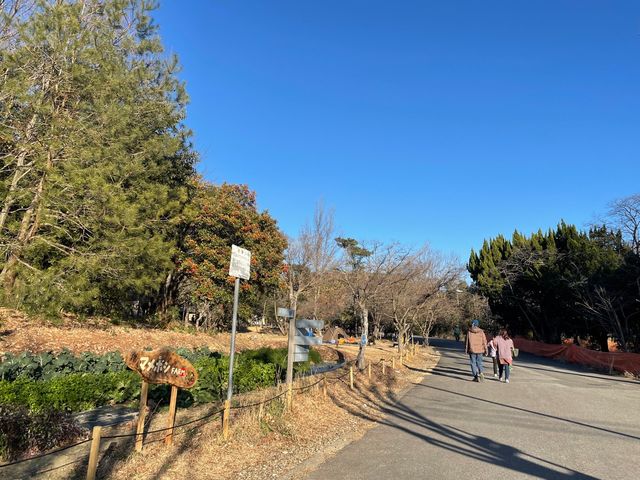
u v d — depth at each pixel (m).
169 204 18.39
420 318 32.56
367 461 6.10
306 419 7.89
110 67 15.12
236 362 11.60
